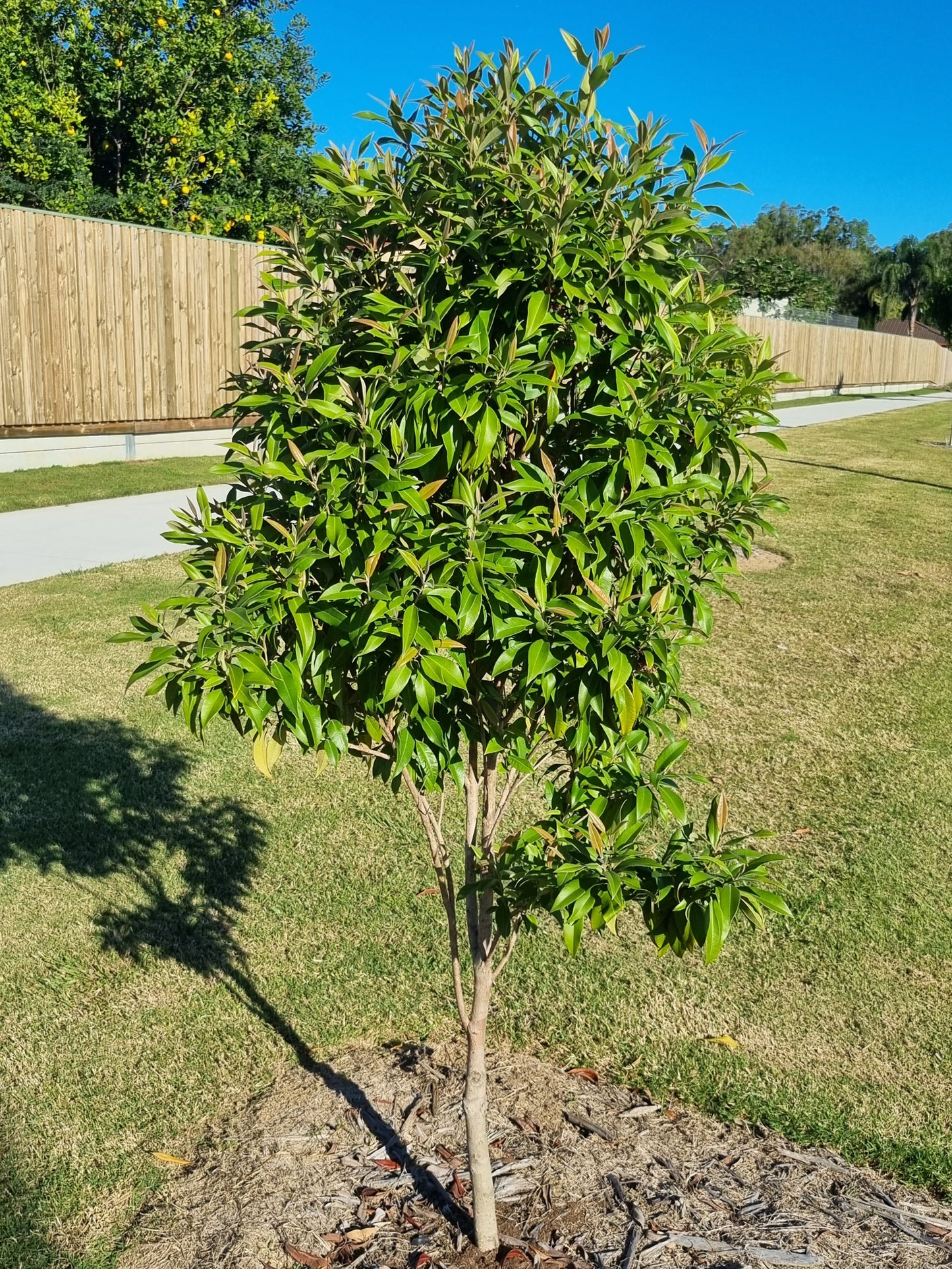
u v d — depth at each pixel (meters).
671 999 3.60
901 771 5.41
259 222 25.72
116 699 6.04
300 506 2.06
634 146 2.17
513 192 2.07
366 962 3.77
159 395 14.56
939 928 4.04
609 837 2.70
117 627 7.19
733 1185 2.75
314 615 1.97
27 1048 3.28
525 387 2.03
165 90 24.72
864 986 3.69
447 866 2.52
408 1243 2.53
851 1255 2.51
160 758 5.32
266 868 4.37
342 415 2.04
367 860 4.45
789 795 5.12
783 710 6.23
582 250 2.00
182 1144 2.93
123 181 25.78
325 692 2.12
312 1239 2.54
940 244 71.62
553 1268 2.45
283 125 29.47
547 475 2.09
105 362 13.82
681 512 2.17
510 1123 2.96
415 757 2.14
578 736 2.10
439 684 2.08
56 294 13.13
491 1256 2.48
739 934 4.01
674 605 2.22
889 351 39.62
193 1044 3.33
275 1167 2.78
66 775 5.07
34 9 23.70
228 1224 2.59
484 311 2.09
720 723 6.00
